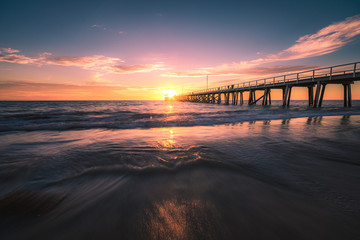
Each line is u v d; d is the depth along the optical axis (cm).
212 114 1100
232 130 525
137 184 178
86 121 762
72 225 118
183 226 116
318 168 218
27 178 196
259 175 198
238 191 161
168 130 542
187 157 264
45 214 130
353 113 1045
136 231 112
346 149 303
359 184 174
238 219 121
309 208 132
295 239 102
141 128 594
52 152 297
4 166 231
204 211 131
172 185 175
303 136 418
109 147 330
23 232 112
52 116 966
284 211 129
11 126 605
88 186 176
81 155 278
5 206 141
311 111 1233
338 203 139
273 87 1998
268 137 413
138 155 277
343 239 101
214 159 254
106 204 142
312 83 1597
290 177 192
